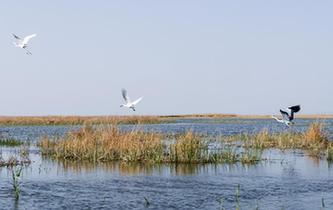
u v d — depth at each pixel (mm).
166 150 37469
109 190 23828
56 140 42594
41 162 34688
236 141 48438
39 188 24328
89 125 42000
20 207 20125
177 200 21484
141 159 34406
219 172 29297
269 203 20781
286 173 28703
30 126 98438
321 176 27484
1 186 24766
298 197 21922
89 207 20188
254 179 26672
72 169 31062
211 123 119438
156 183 25719
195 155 33781
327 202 20891
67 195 22594
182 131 71125
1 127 92562
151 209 19812
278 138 45344
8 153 40812
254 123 119062
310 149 41656
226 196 22219
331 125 88625
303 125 94562
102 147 36000
